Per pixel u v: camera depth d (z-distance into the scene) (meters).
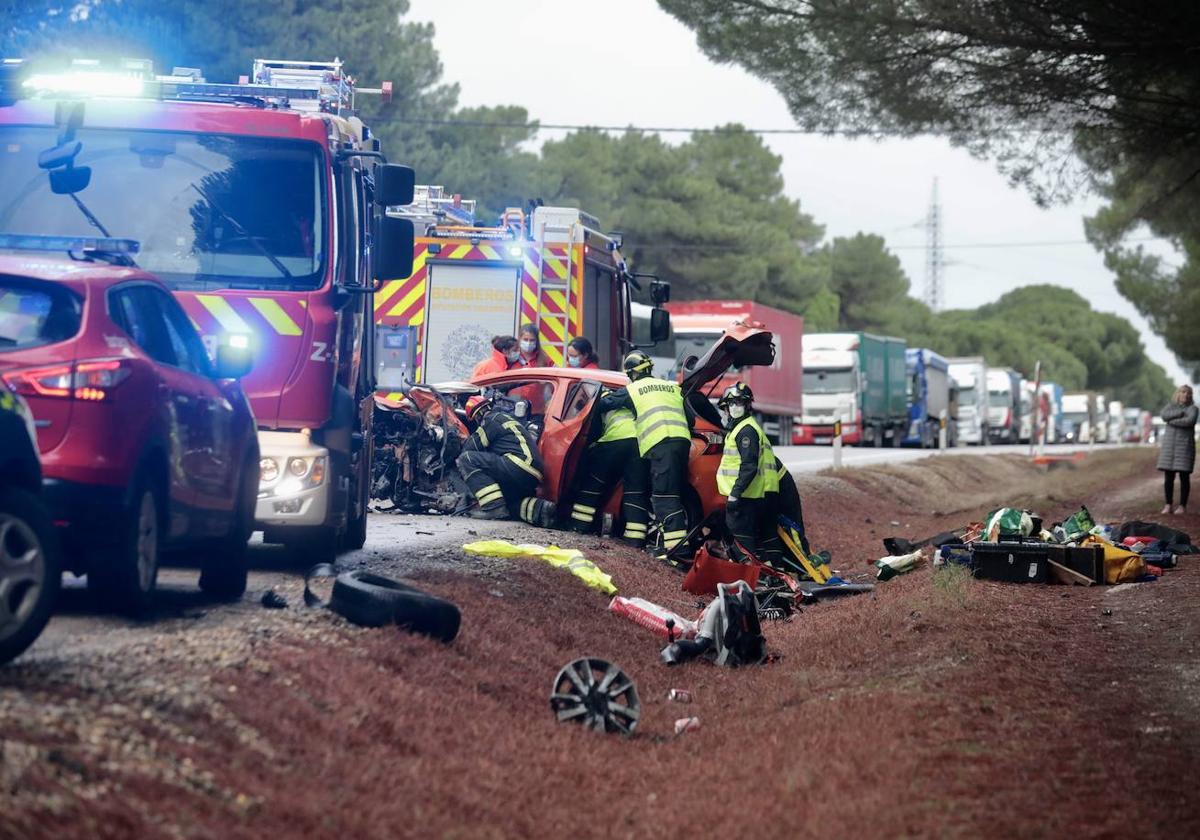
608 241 32.56
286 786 8.78
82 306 11.93
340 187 17.05
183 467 13.03
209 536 13.95
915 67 29.61
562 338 30.58
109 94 17.11
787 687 14.85
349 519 18.33
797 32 29.27
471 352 30.81
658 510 23.12
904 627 17.58
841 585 22.38
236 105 17.12
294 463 16.34
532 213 30.86
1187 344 82.25
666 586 21.09
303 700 10.34
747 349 24.08
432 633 13.06
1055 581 22.31
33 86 17.11
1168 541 27.50
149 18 60.22
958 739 11.56
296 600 14.33
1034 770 10.83
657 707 14.09
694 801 10.61
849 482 43.34
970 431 112.75
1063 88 29.94
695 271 122.19
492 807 9.80
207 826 7.79
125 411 11.78
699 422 24.56
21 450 9.77
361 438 18.27
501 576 17.28
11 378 11.34
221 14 66.81
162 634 11.43
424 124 79.69
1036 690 13.77
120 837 7.29
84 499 11.47
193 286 16.42
